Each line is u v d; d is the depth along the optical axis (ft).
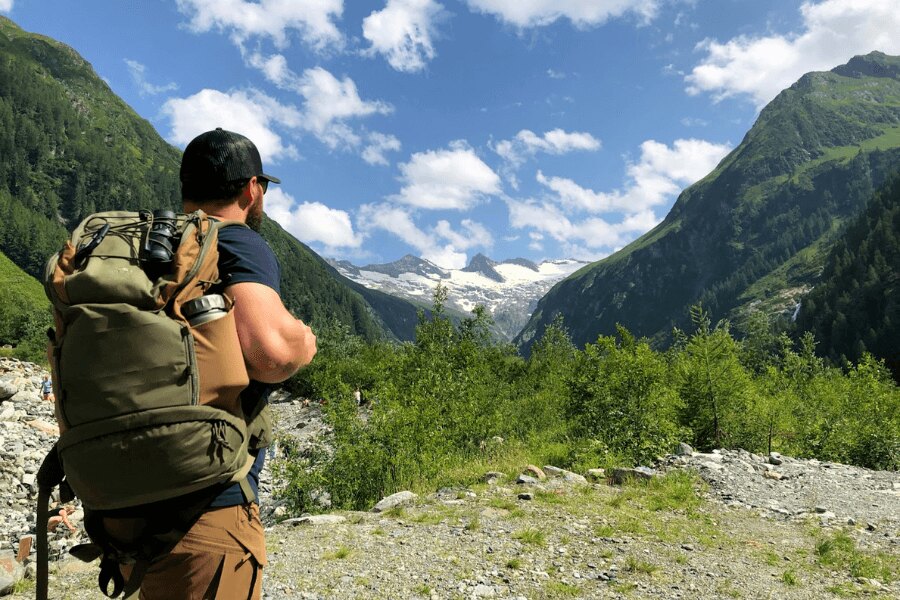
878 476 38.47
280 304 6.17
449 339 93.50
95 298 5.25
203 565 5.55
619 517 26.05
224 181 6.68
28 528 35.17
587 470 36.04
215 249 5.98
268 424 6.41
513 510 26.63
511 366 99.30
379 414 37.55
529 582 18.56
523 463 38.19
